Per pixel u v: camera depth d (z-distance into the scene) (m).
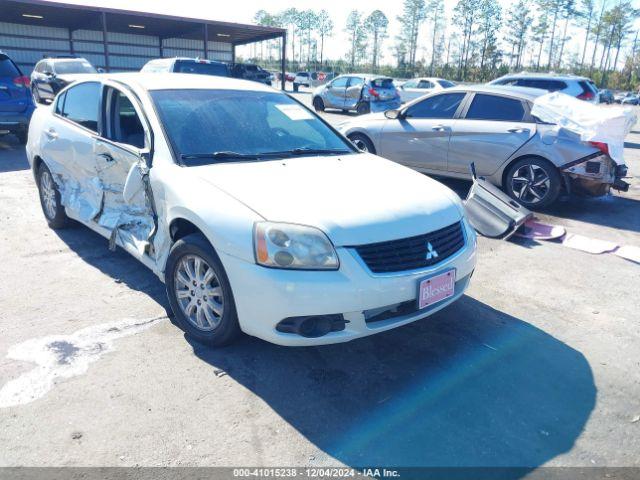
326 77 43.66
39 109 5.41
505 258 5.00
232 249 2.77
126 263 4.46
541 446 2.48
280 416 2.62
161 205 3.32
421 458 2.38
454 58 89.31
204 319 3.18
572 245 5.41
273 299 2.66
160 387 2.79
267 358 3.10
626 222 6.41
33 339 3.22
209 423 2.54
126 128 3.95
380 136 7.89
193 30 26.73
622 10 82.75
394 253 2.80
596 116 6.24
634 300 4.14
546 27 84.50
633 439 2.54
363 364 3.11
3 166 8.46
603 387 2.96
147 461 2.29
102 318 3.51
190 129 3.60
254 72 28.59
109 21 23.95
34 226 5.37
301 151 3.84
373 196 3.06
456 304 3.97
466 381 2.97
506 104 6.90
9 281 4.05
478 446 2.46
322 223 2.72
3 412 2.56
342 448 2.42
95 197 4.30
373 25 99.12
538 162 6.54
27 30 25.02
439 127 7.26
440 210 3.14
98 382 2.82
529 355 3.27
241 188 3.01
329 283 2.63
